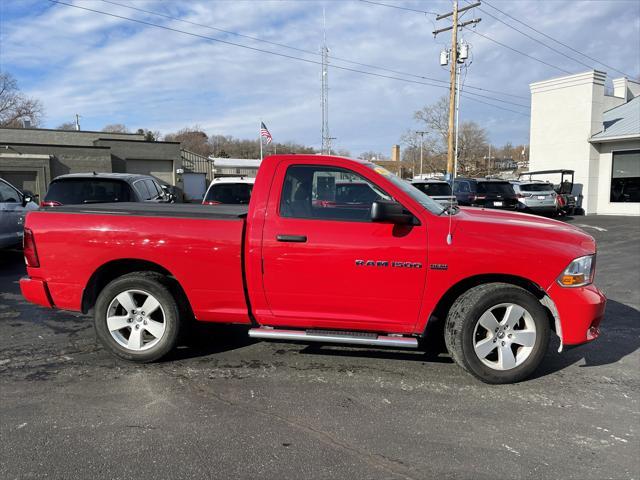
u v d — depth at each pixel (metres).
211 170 42.44
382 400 3.69
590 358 4.59
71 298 4.34
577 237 3.99
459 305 3.95
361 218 4.02
